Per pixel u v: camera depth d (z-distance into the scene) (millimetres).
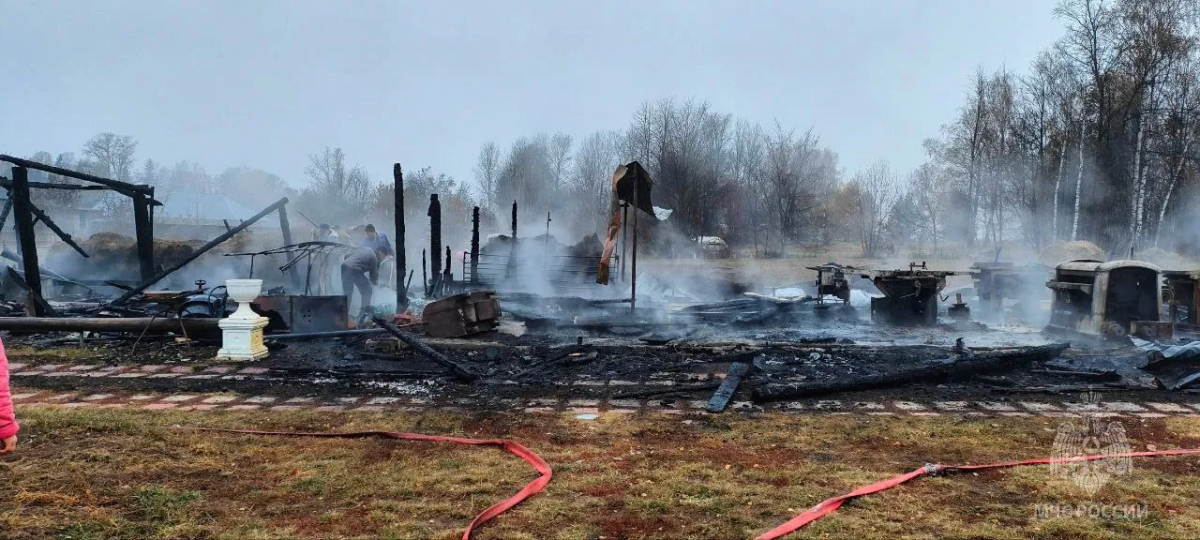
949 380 7406
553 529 3516
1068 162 32688
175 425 5480
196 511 3715
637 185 11781
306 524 3561
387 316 11750
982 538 3414
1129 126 31359
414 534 3438
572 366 8242
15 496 3879
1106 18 30266
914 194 41969
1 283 15891
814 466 4496
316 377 7648
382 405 6305
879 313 12898
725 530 3514
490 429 5445
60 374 7816
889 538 3408
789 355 8930
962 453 4816
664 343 9727
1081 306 10422
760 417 5859
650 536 3439
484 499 3922
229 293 8641
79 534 3416
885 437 5246
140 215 13875
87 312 11984
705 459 4652
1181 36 29422
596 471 4391
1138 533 3469
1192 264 25281
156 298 10844
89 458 4574
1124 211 31703
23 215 11688
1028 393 6883
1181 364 7926
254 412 5965
